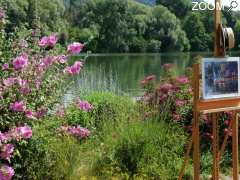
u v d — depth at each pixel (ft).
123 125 17.56
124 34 216.54
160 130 17.30
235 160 13.55
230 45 12.98
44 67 14.16
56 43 14.74
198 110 12.59
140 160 16.21
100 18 209.15
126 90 39.29
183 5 254.47
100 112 21.50
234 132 13.47
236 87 13.14
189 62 138.41
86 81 30.83
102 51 209.87
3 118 12.99
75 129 15.76
